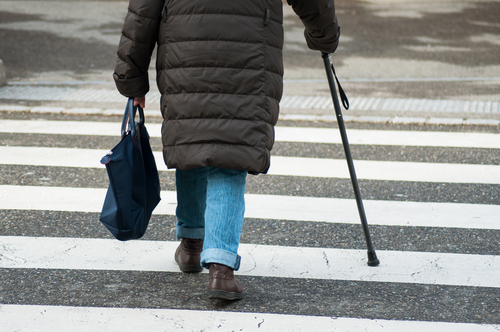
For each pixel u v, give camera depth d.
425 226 9.91
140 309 7.14
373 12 31.75
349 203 10.93
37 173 12.23
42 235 9.34
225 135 6.75
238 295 7.18
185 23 6.77
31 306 7.17
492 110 16.81
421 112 16.66
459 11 32.03
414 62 22.45
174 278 8.00
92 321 6.84
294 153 13.71
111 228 7.32
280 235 9.52
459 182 11.99
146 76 7.34
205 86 6.75
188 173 7.69
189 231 7.98
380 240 9.37
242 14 6.71
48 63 21.83
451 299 7.49
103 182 11.84
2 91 18.42
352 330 6.72
